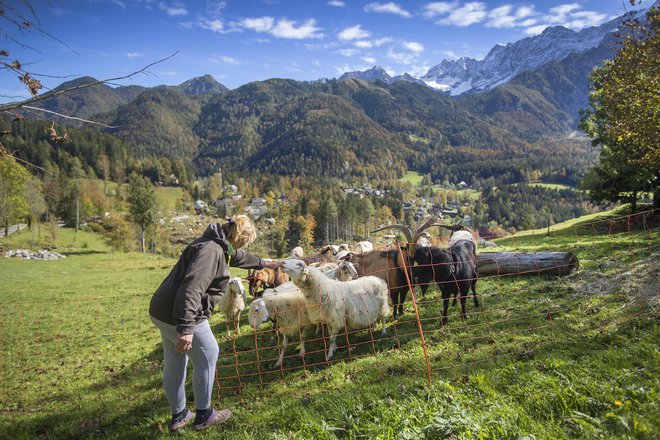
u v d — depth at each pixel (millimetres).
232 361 8133
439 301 10375
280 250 101750
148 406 6230
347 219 121438
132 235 76500
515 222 170375
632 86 17266
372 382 5789
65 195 99812
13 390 7953
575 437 3389
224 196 192250
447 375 5355
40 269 37938
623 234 20906
